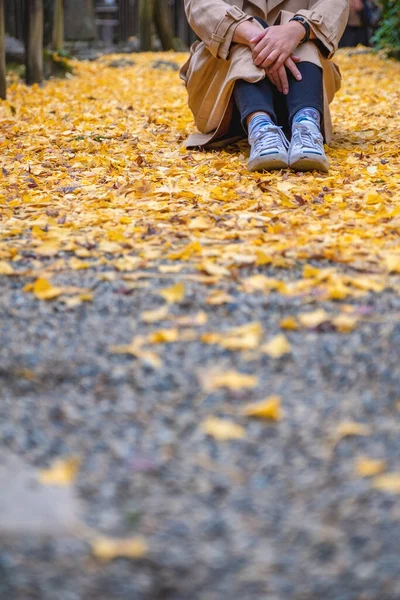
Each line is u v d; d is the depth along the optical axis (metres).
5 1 16.20
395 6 13.20
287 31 4.96
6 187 4.64
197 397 2.19
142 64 14.57
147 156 5.45
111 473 1.88
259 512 1.76
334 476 1.87
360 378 2.29
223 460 1.93
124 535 1.68
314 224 3.71
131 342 2.51
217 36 5.09
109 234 3.52
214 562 1.62
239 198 4.24
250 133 4.92
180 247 3.41
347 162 5.14
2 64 9.42
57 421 2.09
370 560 1.62
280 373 2.32
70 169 5.14
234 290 2.89
